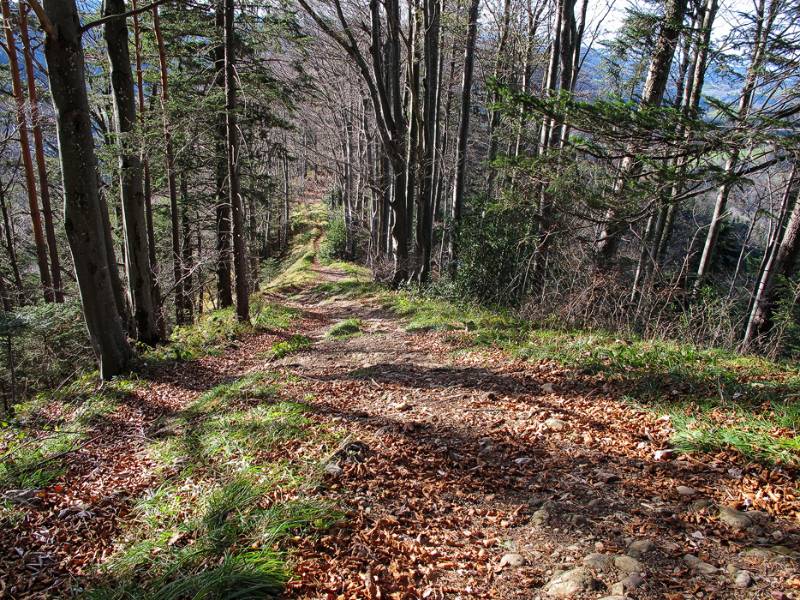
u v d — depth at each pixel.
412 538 3.44
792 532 3.11
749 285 19.02
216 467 4.68
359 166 32.66
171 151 13.62
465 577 3.03
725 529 3.24
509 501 3.94
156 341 11.65
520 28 20.70
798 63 5.61
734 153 5.01
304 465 4.45
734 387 5.37
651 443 4.56
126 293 16.52
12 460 5.64
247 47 14.62
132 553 3.46
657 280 10.15
